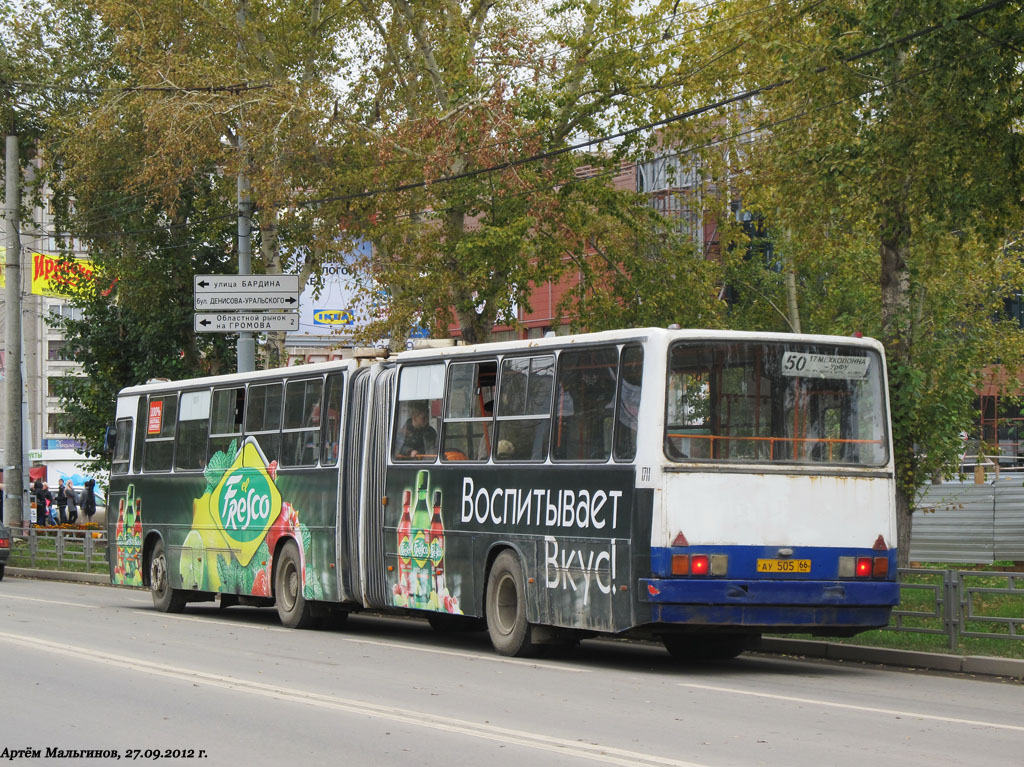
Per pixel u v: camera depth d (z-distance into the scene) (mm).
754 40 37938
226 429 41750
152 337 68188
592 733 18453
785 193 36406
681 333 26375
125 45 54000
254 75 53344
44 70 69250
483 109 46031
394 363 34688
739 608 25797
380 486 34531
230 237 68500
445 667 27047
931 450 38406
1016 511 48594
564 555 27828
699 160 52344
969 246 43438
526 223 45438
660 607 25422
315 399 37500
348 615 44781
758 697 22578
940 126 31828
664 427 25906
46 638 31406
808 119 36000
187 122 51312
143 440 46562
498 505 30109
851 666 28953
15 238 69688
